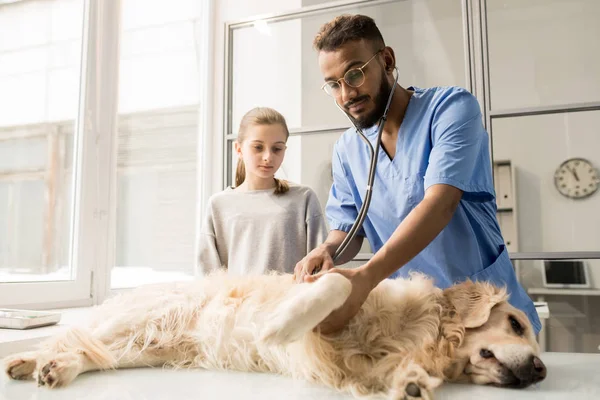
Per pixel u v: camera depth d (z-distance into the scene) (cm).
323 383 88
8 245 178
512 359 83
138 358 105
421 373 75
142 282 241
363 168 133
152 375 97
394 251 94
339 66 109
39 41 191
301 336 84
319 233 168
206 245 169
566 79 216
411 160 123
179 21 273
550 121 229
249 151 167
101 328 107
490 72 221
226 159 245
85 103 201
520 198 237
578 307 204
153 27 255
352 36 108
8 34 180
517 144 235
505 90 221
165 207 259
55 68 196
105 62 210
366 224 137
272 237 164
